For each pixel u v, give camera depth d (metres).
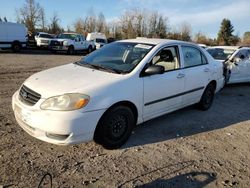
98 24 56.88
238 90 9.45
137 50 4.83
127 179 3.41
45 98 3.63
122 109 4.10
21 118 3.83
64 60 18.02
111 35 56.06
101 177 3.41
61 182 3.26
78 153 3.96
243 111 6.80
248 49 10.17
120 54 4.87
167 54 5.07
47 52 25.19
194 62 5.80
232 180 3.57
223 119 6.01
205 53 6.25
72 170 3.52
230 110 6.79
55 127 3.52
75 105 3.57
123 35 55.22
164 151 4.22
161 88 4.76
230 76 9.25
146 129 5.05
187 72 5.43
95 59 4.97
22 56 18.78
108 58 4.85
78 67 4.69
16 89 7.45
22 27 22.61
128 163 3.78
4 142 4.08
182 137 4.82
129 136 4.37
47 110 3.56
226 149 4.50
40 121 3.56
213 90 6.55
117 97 3.95
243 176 3.69
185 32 57.81
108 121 3.94
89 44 27.00
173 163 3.87
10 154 3.76
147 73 4.43
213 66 6.35
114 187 3.24
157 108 4.81
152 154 4.09
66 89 3.71
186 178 3.53
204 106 6.38
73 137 3.61
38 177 3.31
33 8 44.91
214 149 4.45
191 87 5.60
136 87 4.27
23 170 3.43
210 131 5.23
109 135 4.02
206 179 3.54
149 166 3.74
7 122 4.82
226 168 3.87
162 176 3.53
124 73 4.32
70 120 3.52
